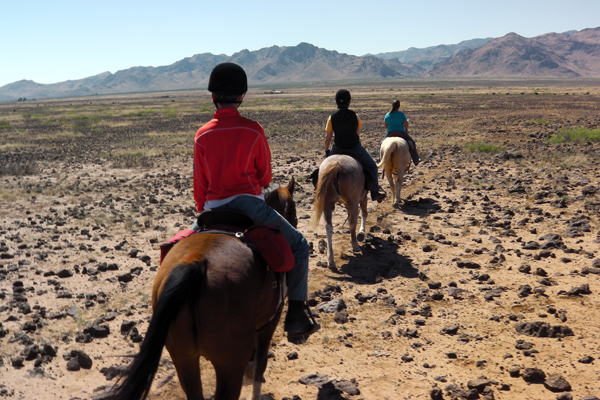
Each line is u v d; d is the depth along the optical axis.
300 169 17.53
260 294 3.12
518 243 8.58
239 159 3.32
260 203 3.44
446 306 6.25
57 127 46.41
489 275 7.17
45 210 12.33
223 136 3.29
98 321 5.87
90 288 7.05
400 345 5.33
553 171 15.20
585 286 6.40
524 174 14.97
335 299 6.37
